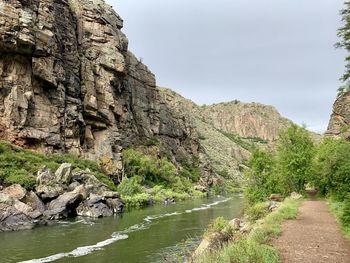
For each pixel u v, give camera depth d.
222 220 25.73
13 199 36.31
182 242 28.16
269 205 32.50
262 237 15.22
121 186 63.69
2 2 53.81
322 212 27.45
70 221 39.12
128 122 93.38
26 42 54.88
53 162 52.59
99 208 44.59
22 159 47.97
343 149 27.94
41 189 41.12
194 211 53.16
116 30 97.12
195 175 124.75
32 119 58.28
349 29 22.72
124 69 87.88
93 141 73.88
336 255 13.24
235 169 178.50
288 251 13.63
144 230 34.62
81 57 78.75
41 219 37.09
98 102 79.25
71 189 45.53
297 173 46.19
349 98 53.94
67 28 73.62
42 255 23.98
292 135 48.56
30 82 58.44
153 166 86.81
